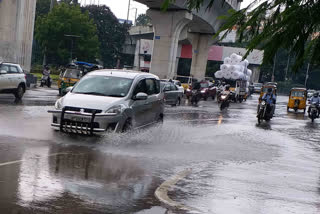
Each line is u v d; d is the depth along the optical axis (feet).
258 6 9.81
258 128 50.96
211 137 37.73
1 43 96.12
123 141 29.68
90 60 233.96
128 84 33.12
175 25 137.69
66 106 29.58
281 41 9.69
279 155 30.81
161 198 15.81
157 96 37.50
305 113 102.99
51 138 28.27
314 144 40.01
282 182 21.04
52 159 21.72
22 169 18.97
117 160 23.04
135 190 16.87
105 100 30.14
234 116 67.72
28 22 102.99
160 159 24.62
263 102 59.98
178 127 43.62
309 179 22.57
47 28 207.51
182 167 22.80
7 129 30.89
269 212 15.05
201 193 17.21
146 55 294.66
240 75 131.13
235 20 10.00
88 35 216.95
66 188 16.31
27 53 104.53
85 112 29.09
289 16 9.57
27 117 39.09
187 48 263.90
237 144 34.71
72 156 22.99
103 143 28.12
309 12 9.46
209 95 120.47
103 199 15.15
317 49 9.84
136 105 32.30
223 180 20.27
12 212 12.91
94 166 20.95
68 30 207.51
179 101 85.87
